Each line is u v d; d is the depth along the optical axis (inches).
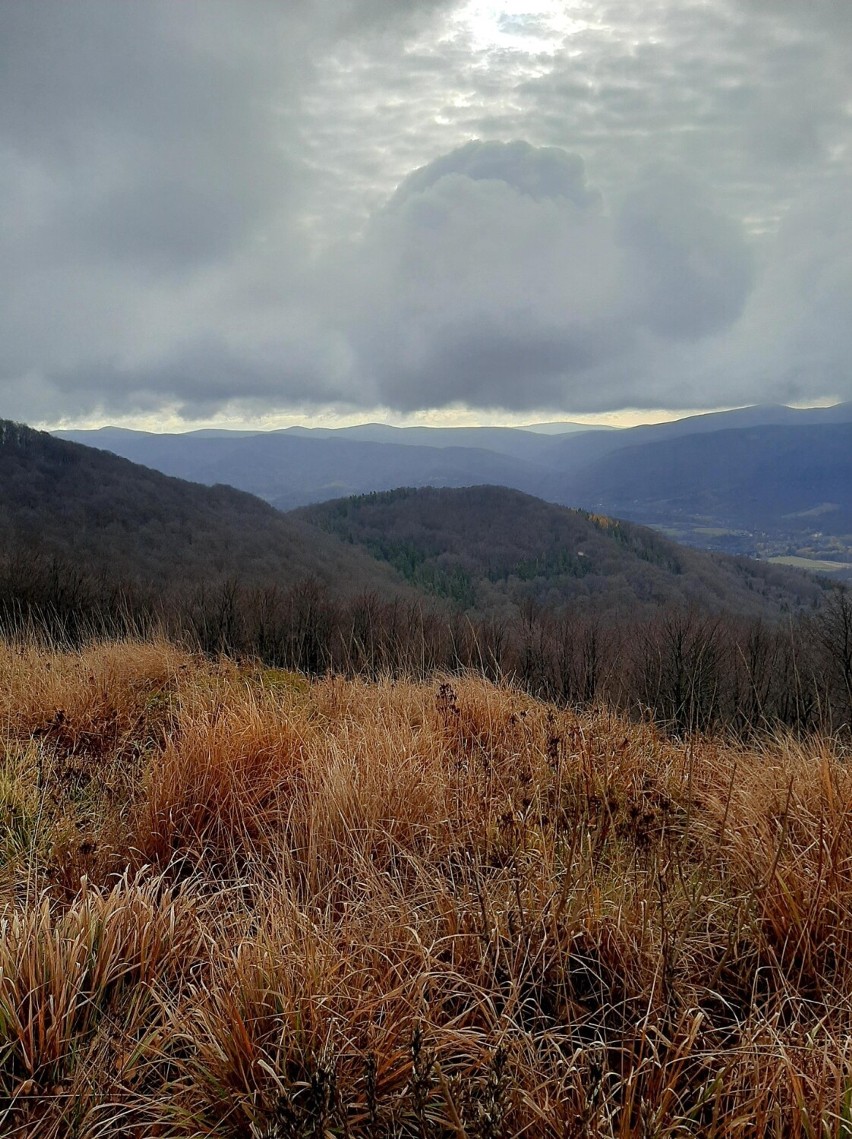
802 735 174.1
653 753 159.3
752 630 688.4
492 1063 68.9
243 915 97.9
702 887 100.0
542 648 764.6
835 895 89.6
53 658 251.3
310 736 155.3
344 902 96.7
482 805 122.0
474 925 90.7
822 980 83.9
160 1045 74.5
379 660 328.5
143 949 83.2
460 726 176.7
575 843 110.2
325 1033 73.0
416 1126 64.3
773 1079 66.2
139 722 192.5
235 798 126.5
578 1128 62.3
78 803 139.8
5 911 89.7
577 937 88.8
